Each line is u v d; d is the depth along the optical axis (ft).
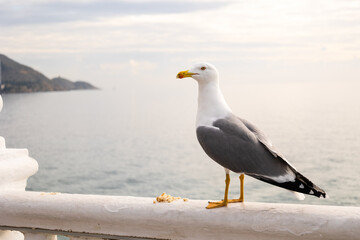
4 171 7.66
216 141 6.86
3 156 7.82
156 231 6.57
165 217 6.47
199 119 7.31
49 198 7.06
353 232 5.83
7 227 7.27
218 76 7.43
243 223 6.20
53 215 6.93
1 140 8.22
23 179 8.18
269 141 7.02
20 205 7.08
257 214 6.21
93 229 6.84
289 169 6.68
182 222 6.43
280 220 6.09
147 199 6.78
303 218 6.02
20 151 8.16
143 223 6.58
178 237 6.54
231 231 6.28
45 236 7.23
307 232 5.98
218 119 7.09
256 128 7.19
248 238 6.26
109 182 96.37
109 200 6.82
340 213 5.96
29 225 7.14
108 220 6.70
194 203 6.61
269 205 6.42
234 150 6.72
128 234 6.72
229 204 6.60
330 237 5.93
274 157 6.73
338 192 70.54
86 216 6.78
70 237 7.06
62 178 97.14
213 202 6.66
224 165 6.82
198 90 7.50
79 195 7.08
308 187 6.37
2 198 7.22
